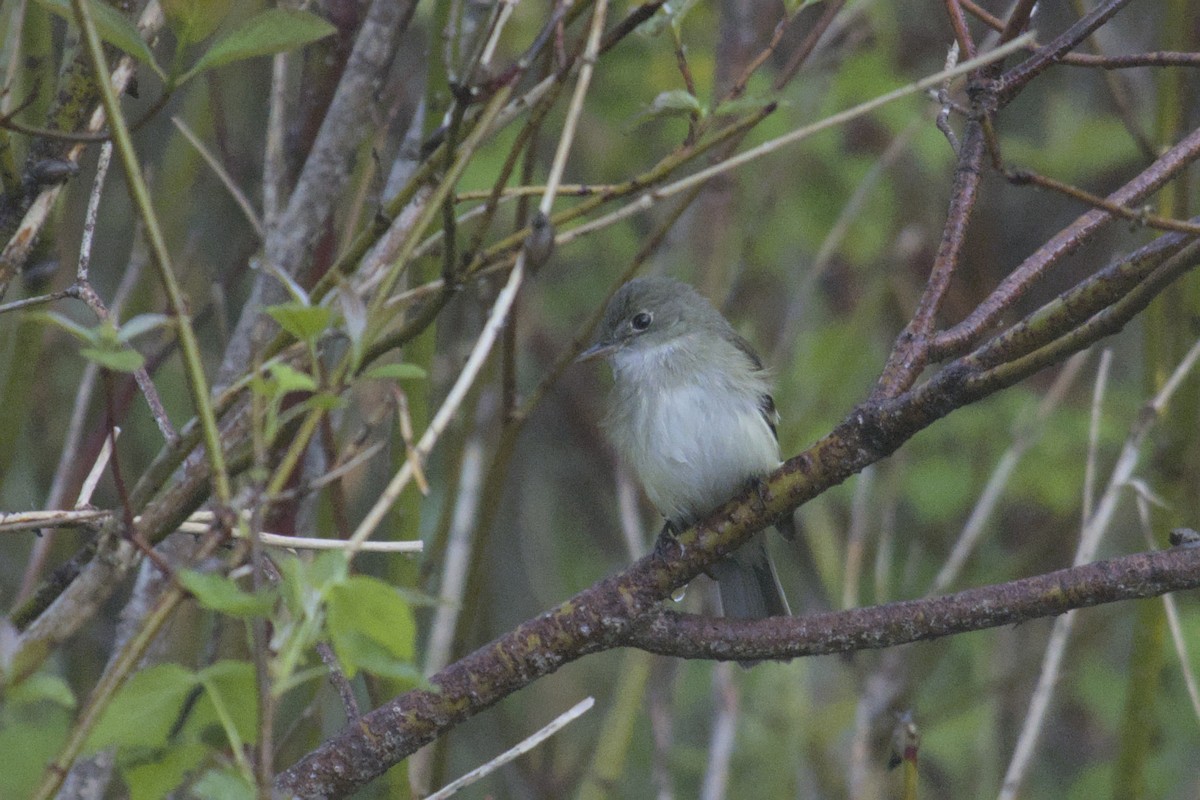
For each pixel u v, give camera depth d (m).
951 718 13.07
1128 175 14.35
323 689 8.41
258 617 3.62
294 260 7.28
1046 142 14.36
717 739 10.73
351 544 4.09
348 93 7.42
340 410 8.40
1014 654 13.98
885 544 11.70
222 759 3.84
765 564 8.84
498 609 13.96
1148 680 9.01
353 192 8.89
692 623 5.71
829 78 13.14
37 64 6.85
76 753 3.63
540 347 14.30
